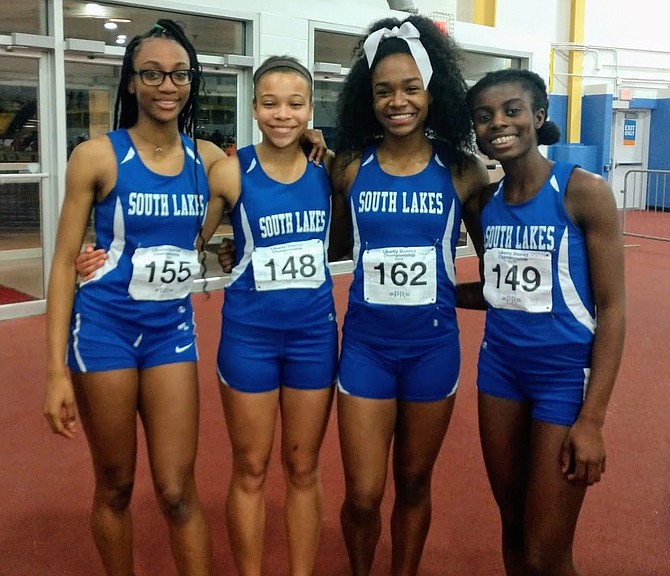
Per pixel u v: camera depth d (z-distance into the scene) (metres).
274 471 3.49
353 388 2.23
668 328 6.36
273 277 2.19
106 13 6.57
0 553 2.77
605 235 1.91
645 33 14.73
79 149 2.04
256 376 2.23
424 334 2.21
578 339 1.96
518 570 2.25
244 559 2.36
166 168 2.09
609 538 2.93
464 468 3.56
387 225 2.18
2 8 6.00
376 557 2.82
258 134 7.68
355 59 2.43
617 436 3.95
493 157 2.04
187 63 2.08
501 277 2.04
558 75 13.75
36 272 7.02
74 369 2.10
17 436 3.88
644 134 15.88
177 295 2.15
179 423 2.16
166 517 2.21
